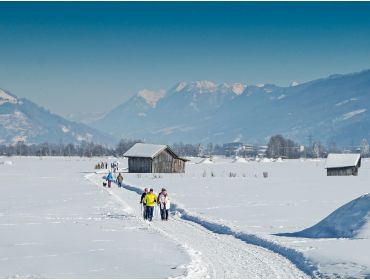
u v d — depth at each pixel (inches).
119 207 1632.6
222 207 1620.3
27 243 943.7
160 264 751.1
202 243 964.0
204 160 6889.8
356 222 967.0
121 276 675.4
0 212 1473.9
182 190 2363.4
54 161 7696.9
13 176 3528.5
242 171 4621.1
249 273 703.7
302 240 943.0
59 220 1298.0
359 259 738.2
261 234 1024.9
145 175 3779.5
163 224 1261.1
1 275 681.6
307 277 679.1
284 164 6732.3
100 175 3811.5
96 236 1033.5
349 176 3759.8
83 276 675.4
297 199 1902.1
